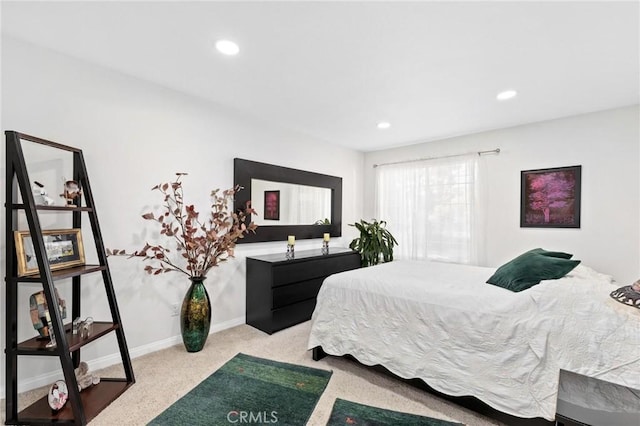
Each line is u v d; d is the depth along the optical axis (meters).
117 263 2.42
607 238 2.97
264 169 3.53
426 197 4.26
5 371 1.78
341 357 2.53
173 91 2.74
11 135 1.65
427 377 1.91
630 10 1.56
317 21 1.72
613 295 1.59
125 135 2.45
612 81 2.39
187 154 2.85
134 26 1.81
